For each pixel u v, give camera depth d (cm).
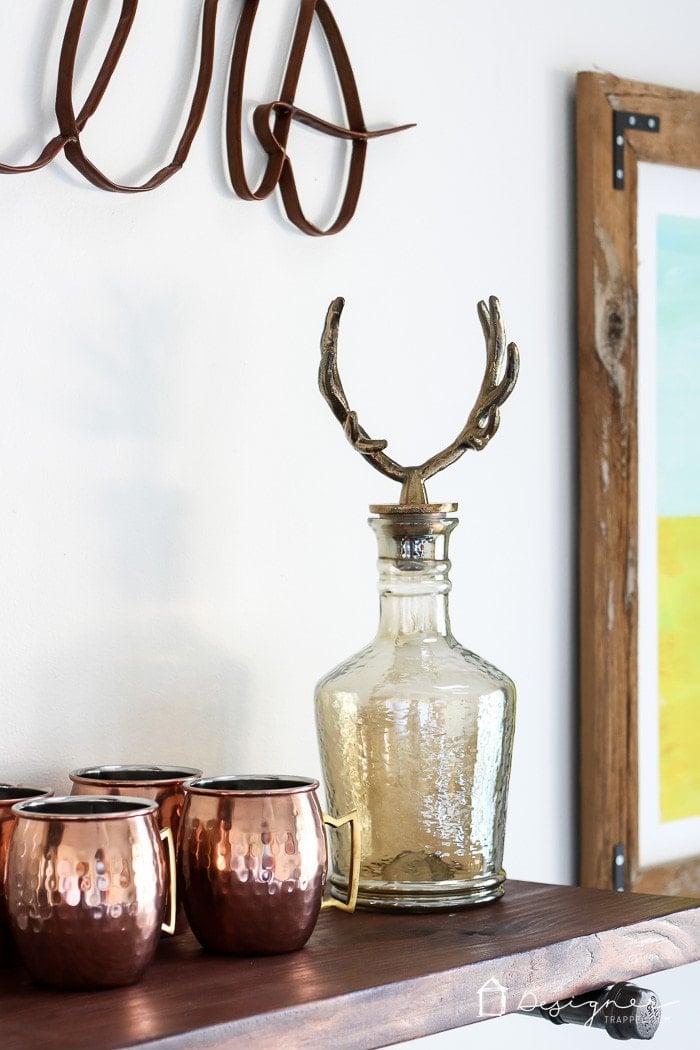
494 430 85
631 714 113
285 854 69
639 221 116
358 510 97
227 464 90
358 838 76
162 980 64
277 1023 59
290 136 94
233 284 90
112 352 84
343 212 96
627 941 76
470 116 105
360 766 80
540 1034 109
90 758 82
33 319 80
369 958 69
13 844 63
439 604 83
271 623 92
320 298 95
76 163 81
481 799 81
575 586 113
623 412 112
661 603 117
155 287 86
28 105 80
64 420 81
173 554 87
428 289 102
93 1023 57
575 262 113
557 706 111
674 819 118
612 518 111
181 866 70
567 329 112
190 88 88
